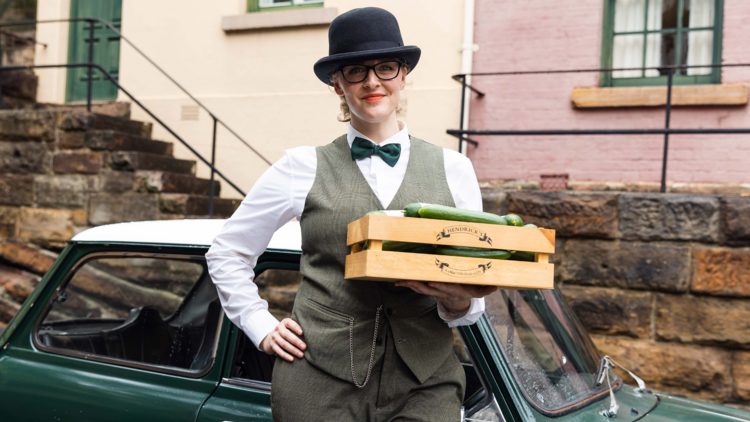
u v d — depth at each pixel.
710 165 5.20
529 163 5.73
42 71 7.96
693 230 4.25
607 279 4.46
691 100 5.19
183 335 2.28
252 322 1.70
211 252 1.75
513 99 5.80
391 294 1.55
